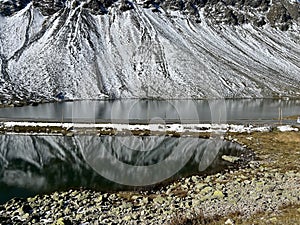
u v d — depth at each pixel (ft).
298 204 88.79
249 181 126.72
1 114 353.31
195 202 103.30
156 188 131.03
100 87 616.39
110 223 90.74
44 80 617.21
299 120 272.51
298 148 197.26
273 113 370.12
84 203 112.98
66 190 131.03
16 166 172.04
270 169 150.41
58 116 337.52
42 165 173.68
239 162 168.25
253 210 87.56
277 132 241.55
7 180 146.20
